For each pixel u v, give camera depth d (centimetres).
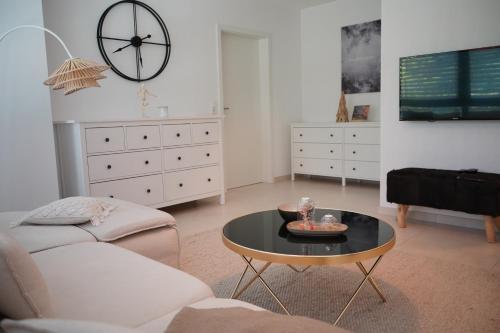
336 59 560
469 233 313
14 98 290
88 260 154
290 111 591
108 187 337
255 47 553
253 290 218
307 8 583
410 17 346
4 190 289
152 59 418
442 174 310
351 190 495
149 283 132
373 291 213
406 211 333
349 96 552
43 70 303
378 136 481
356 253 162
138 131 353
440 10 329
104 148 331
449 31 327
